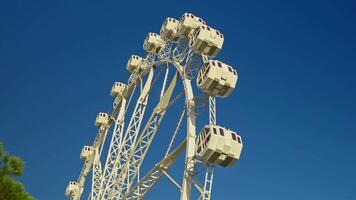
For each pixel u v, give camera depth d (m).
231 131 26.53
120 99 51.34
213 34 32.94
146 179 32.91
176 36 39.47
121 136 46.38
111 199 37.75
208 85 29.34
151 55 46.72
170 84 36.56
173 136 32.06
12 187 19.25
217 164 26.22
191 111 30.06
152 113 36.78
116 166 41.25
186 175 26.97
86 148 60.28
